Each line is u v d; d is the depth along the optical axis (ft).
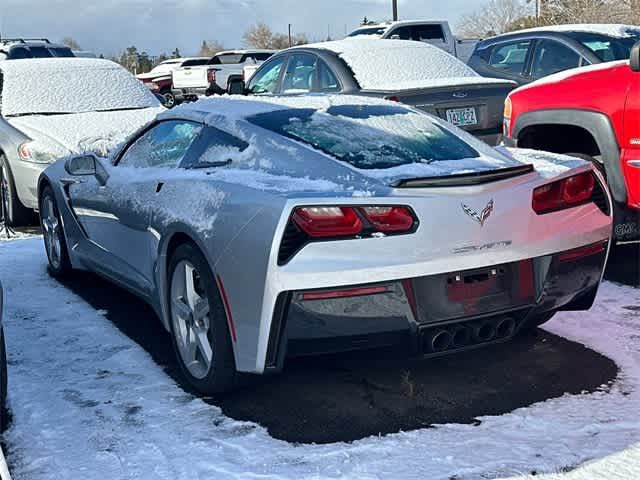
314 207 10.88
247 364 11.46
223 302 11.68
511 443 10.61
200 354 12.76
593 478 9.66
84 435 11.23
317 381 12.94
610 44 29.19
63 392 12.75
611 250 21.24
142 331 15.78
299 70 29.55
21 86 29.63
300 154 12.59
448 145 13.70
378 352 11.74
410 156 12.83
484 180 11.80
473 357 13.78
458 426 11.18
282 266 10.84
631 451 10.28
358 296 10.96
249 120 13.85
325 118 14.07
